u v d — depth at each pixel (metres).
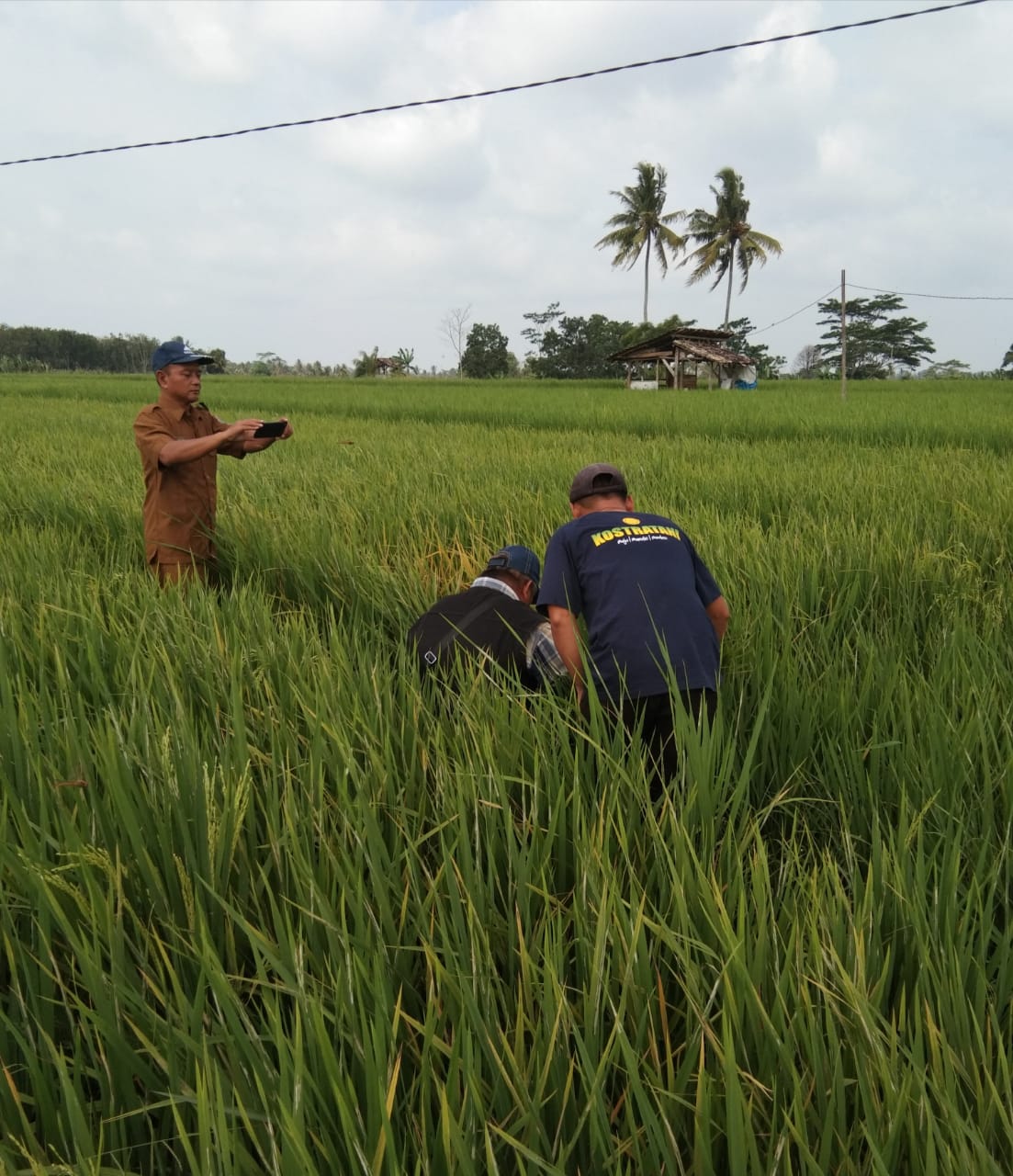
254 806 2.49
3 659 3.22
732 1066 1.43
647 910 2.08
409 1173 1.59
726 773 2.57
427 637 3.74
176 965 1.93
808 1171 1.45
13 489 8.69
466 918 2.03
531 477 8.56
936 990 1.76
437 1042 1.59
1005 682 3.38
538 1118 1.50
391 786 2.49
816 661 3.94
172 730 2.52
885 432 15.65
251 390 37.44
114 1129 1.60
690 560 3.51
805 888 2.12
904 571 5.07
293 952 1.81
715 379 53.50
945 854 2.16
